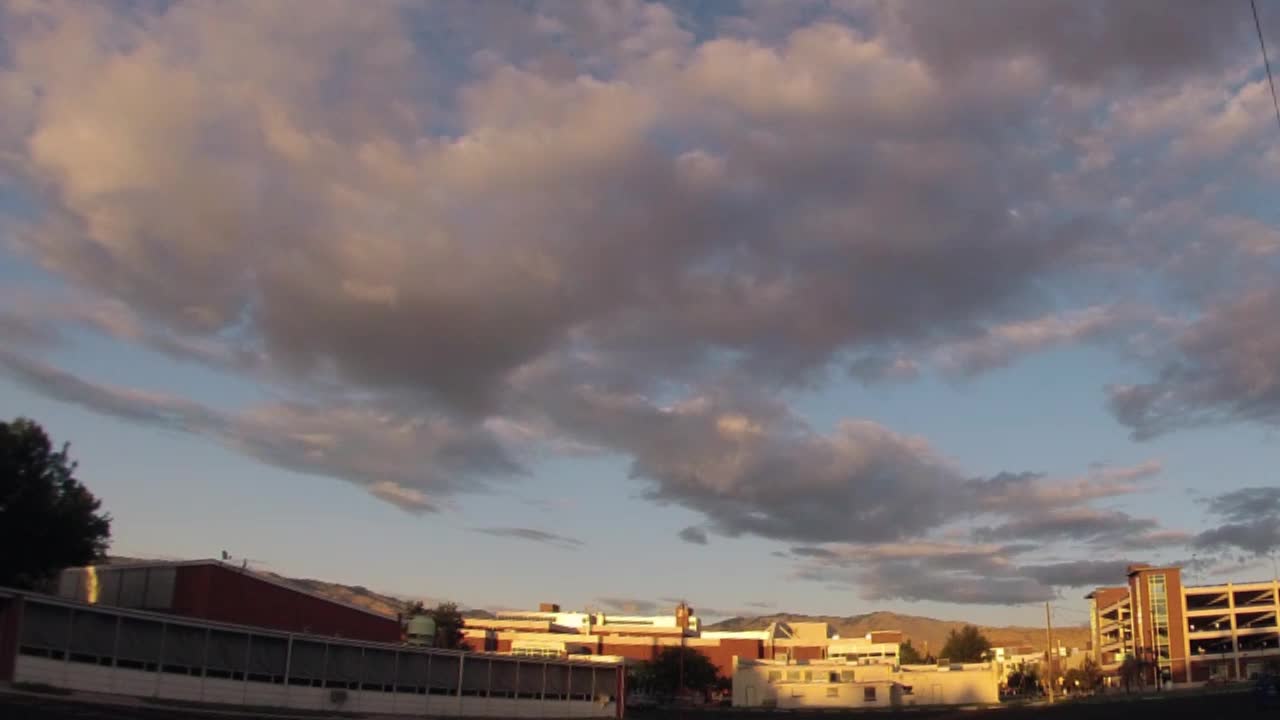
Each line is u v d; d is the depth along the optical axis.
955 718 69.44
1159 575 149.50
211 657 49.84
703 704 132.50
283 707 53.38
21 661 40.84
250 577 60.91
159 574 57.91
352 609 68.50
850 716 87.62
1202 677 142.12
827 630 175.25
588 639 160.12
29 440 54.72
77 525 55.44
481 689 67.19
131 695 45.47
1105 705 72.06
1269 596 146.12
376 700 59.53
